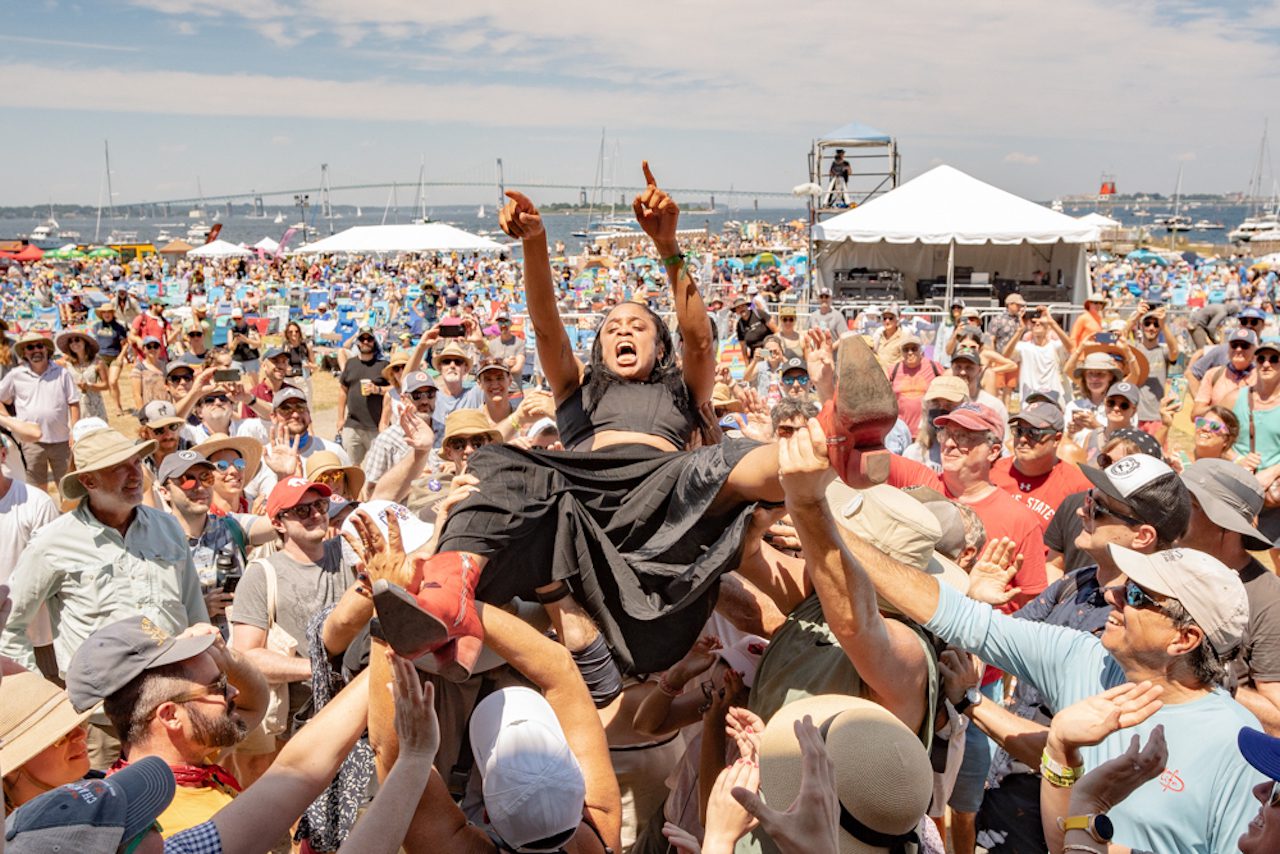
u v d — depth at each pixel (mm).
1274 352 7629
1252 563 3984
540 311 3512
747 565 3299
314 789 2586
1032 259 23609
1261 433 7730
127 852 2084
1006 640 3121
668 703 3498
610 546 2961
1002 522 5195
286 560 4773
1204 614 2725
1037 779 3852
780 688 3000
